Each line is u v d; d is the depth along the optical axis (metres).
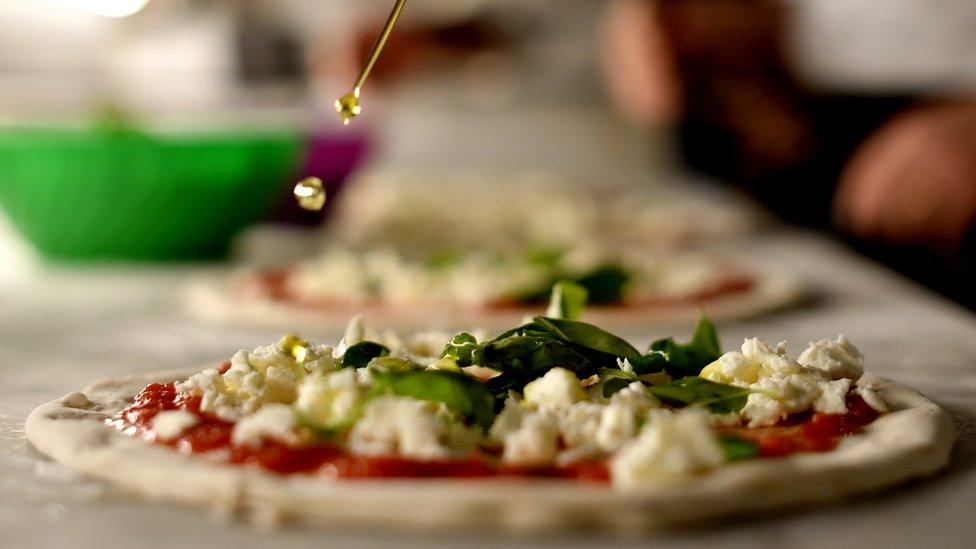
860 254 2.75
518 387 1.03
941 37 3.25
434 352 1.24
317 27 5.69
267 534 0.83
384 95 4.95
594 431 0.91
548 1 6.16
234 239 2.67
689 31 4.05
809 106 3.71
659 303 1.91
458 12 6.09
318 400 0.95
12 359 1.65
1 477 0.96
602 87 6.32
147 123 2.69
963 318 1.92
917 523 0.85
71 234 2.57
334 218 3.16
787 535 0.82
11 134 2.48
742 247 2.82
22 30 4.92
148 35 5.01
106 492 0.92
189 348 1.73
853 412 1.04
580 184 4.19
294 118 2.73
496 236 2.95
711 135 4.16
